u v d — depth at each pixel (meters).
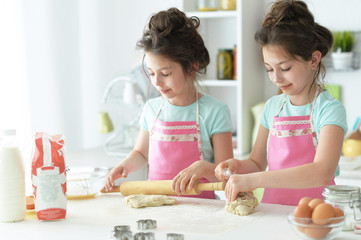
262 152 1.79
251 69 2.86
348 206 1.23
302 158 1.65
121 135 3.41
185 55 1.68
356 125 2.60
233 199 1.42
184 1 2.85
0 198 1.36
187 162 1.83
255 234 1.20
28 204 1.47
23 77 3.05
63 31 3.34
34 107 3.16
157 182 1.62
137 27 3.32
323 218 1.10
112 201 1.60
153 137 1.90
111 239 1.18
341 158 2.48
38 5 3.16
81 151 3.10
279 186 1.40
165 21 1.68
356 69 2.74
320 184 1.42
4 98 2.96
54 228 1.30
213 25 3.08
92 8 3.45
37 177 1.36
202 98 1.87
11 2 2.98
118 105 3.39
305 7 1.52
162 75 1.67
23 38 3.04
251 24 2.83
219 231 1.23
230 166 1.56
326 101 1.59
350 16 2.75
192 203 1.55
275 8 1.50
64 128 3.37
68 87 3.40
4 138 1.38
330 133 1.49
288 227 1.26
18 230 1.29
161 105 1.91
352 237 1.17
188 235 1.20
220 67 2.90
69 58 3.40
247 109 2.83
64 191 1.38
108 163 2.69
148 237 1.14
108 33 3.42
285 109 1.71
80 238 1.21
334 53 2.73
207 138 1.83
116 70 3.41
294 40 1.43
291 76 1.46
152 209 1.48
